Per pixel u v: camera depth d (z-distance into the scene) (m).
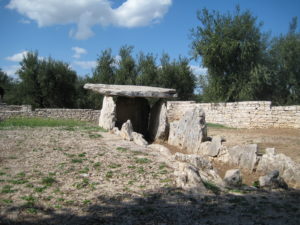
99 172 7.31
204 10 25.14
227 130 17.98
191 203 5.71
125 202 5.65
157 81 34.06
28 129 13.08
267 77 23.66
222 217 5.16
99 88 14.92
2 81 37.03
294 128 17.23
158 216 5.10
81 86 34.97
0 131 12.16
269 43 25.86
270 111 18.38
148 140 14.07
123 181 6.80
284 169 8.08
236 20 24.62
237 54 24.66
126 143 10.80
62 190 6.08
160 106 14.14
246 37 24.62
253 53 24.38
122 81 34.38
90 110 22.27
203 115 11.38
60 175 6.93
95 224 4.73
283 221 5.05
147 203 5.63
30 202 5.34
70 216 4.98
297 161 9.52
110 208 5.35
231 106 20.75
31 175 6.77
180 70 34.56
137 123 15.88
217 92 24.91
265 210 5.51
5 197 5.52
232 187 6.88
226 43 23.98
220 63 24.67
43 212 5.07
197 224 4.86
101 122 14.95
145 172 7.45
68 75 32.44
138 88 15.09
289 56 24.52
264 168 8.53
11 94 32.62
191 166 7.22
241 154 9.25
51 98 31.88
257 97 25.95
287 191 6.80
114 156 8.75
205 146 10.52
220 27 24.70
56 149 9.20
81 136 11.73
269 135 15.16
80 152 9.02
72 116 21.69
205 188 6.47
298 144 12.41
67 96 32.81
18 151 8.77
